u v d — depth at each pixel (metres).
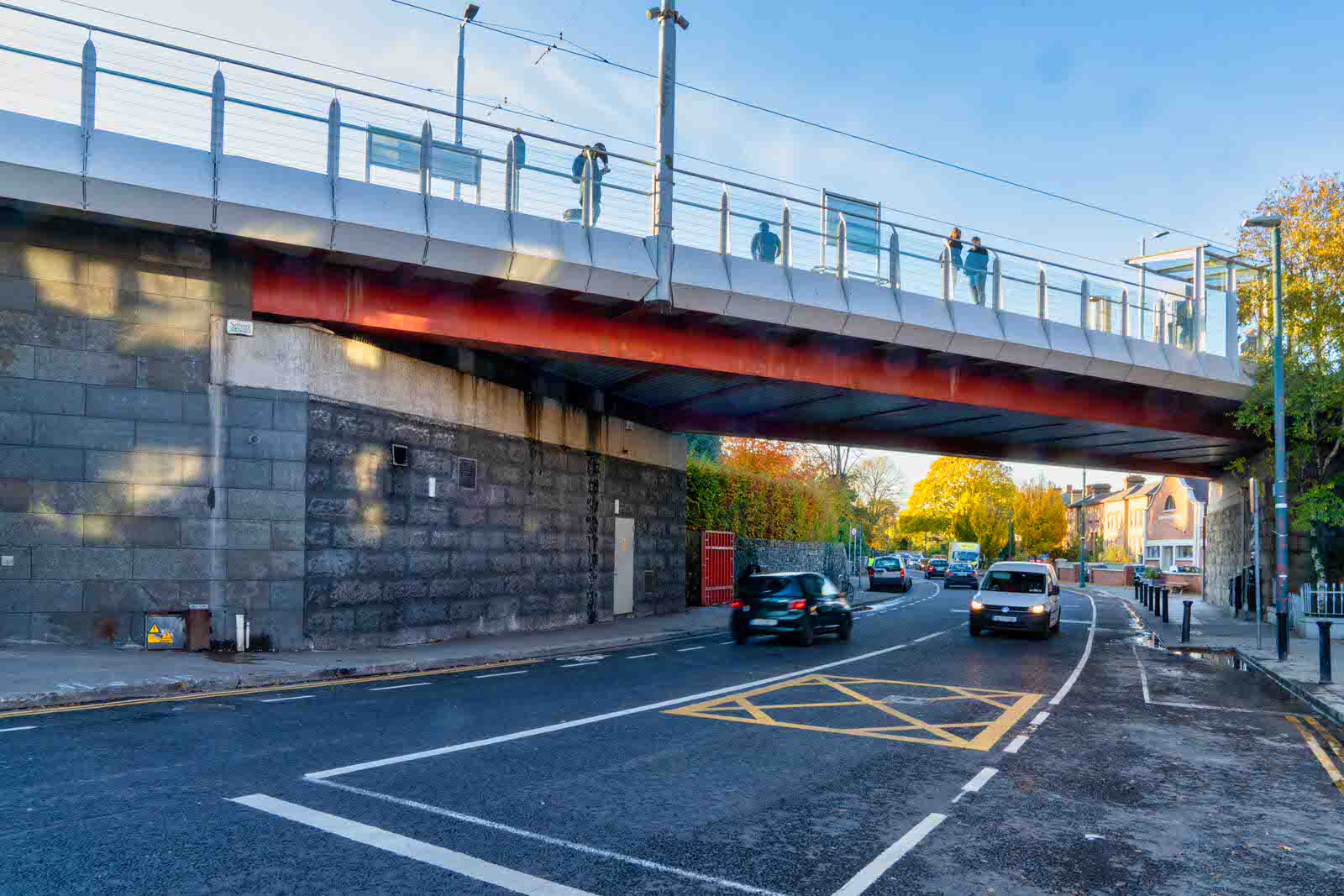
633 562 25.38
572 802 6.64
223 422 14.30
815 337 20.66
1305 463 28.45
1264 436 28.36
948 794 7.30
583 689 12.38
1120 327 24.47
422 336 16.62
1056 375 24.39
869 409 26.06
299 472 14.77
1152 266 28.38
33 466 13.07
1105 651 20.25
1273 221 19.70
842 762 8.32
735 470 37.28
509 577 19.64
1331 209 25.50
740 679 13.79
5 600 12.86
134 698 10.61
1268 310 26.69
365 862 5.23
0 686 10.23
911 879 5.29
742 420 29.08
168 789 6.60
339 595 15.28
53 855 5.20
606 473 24.05
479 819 6.14
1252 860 5.85
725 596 32.97
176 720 9.23
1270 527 30.72
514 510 19.89
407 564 16.67
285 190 14.07
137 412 13.73
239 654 13.77
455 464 18.06
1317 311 25.55
